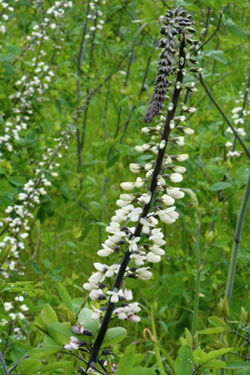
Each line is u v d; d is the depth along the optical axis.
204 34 4.72
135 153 4.50
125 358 1.72
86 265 4.48
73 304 2.10
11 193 3.78
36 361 1.83
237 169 4.15
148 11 3.24
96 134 6.09
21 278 3.43
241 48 7.21
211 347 2.21
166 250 4.33
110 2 5.78
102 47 5.64
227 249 3.97
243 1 3.16
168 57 1.48
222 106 6.08
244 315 2.46
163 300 3.81
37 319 1.82
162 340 3.84
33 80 4.63
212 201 4.37
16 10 6.75
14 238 3.48
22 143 4.29
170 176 1.71
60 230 4.68
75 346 1.76
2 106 4.38
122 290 1.76
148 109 1.49
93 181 4.68
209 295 3.72
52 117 6.06
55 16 4.84
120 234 1.72
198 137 4.40
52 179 4.13
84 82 5.47
